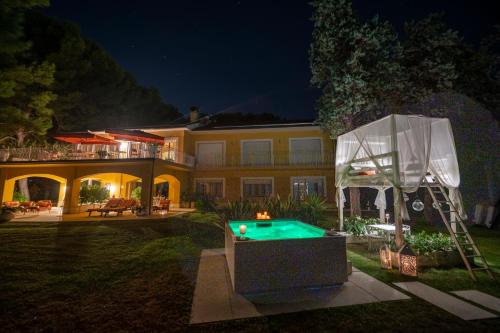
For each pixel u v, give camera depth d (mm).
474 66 12289
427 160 5500
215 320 3445
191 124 19984
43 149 15875
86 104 22469
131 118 28828
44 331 3234
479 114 12734
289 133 19812
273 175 19406
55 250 7113
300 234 6789
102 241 8141
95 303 3980
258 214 7723
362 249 7574
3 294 4309
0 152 15820
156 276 5172
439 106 12117
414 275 5070
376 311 3662
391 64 11008
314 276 4453
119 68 26266
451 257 5660
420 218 14008
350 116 12438
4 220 11562
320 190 18688
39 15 20844
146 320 3459
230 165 19984
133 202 14711
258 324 3338
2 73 13594
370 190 18297
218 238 8797
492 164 12805
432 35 11695
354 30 11125
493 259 6348
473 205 12820
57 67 19047
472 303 3904
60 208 17672
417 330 3172
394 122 5820
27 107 17875
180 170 18578
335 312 3645
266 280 4293
